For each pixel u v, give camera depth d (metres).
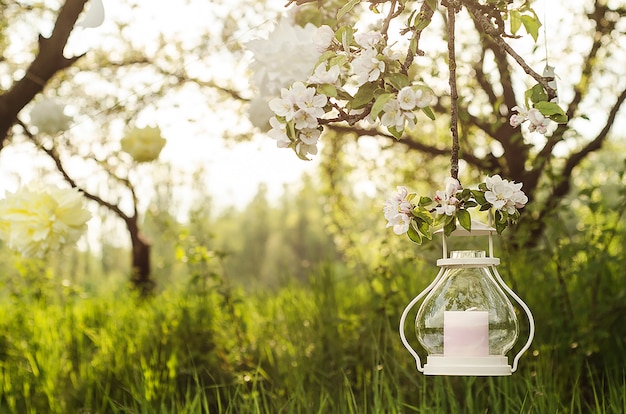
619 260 5.27
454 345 2.49
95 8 2.69
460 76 5.49
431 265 5.81
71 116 3.65
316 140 2.42
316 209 33.19
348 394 4.36
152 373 5.18
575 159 7.06
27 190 3.21
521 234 5.38
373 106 2.32
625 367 4.69
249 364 5.36
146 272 8.90
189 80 6.53
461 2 2.69
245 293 7.47
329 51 2.61
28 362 5.75
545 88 2.54
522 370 4.80
